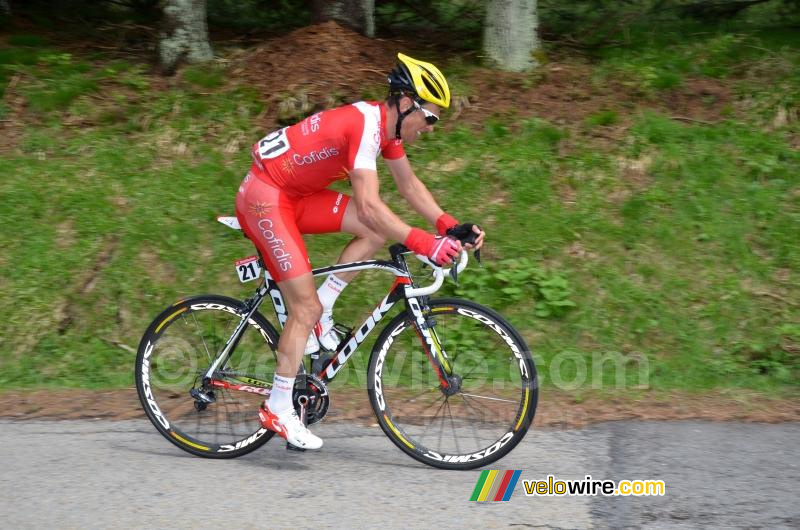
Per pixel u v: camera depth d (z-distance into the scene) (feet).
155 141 19.54
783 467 10.91
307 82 20.81
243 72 21.74
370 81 21.06
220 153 19.25
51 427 12.41
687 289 15.94
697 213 17.35
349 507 9.89
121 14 28.30
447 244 10.25
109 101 20.90
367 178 10.43
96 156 19.06
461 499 10.11
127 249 16.65
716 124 19.85
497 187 18.26
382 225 10.38
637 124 19.80
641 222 17.22
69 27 26.81
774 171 18.25
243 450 11.40
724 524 9.39
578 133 19.69
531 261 16.52
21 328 15.33
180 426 11.76
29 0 28.07
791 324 15.17
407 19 26.91
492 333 12.25
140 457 11.39
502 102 20.89
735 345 14.98
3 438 11.94
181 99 20.68
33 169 18.54
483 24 25.22
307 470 11.02
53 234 16.96
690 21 26.32
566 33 25.68
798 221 17.07
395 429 11.37
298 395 11.40
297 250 10.93
